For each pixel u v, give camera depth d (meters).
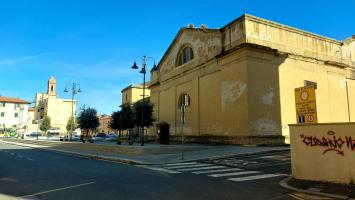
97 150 29.67
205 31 33.81
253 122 27.03
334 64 33.81
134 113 40.75
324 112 32.03
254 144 26.75
